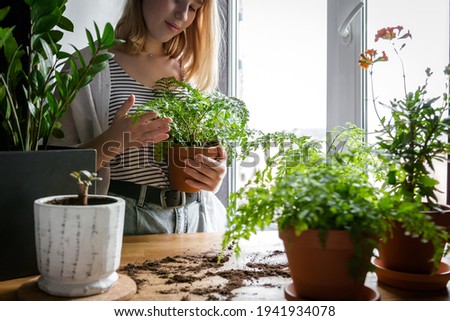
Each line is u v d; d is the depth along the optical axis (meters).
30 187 0.89
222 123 1.33
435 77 1.31
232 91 2.16
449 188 1.22
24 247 0.90
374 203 0.74
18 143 1.00
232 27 2.13
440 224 0.81
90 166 0.98
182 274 0.93
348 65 1.57
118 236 0.81
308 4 1.77
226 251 1.09
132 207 1.44
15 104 1.03
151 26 1.56
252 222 0.74
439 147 0.88
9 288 0.85
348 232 0.69
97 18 1.91
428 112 0.88
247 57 2.11
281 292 0.84
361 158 0.98
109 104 1.56
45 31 1.00
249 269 0.96
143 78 1.63
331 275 0.72
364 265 0.70
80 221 0.76
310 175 0.74
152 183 1.47
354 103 1.55
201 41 1.74
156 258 1.03
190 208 1.57
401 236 0.83
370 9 1.52
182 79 1.75
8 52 0.95
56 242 0.77
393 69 1.46
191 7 1.57
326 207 0.70
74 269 0.77
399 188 0.91
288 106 1.90
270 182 0.99
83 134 1.56
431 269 0.85
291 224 0.70
